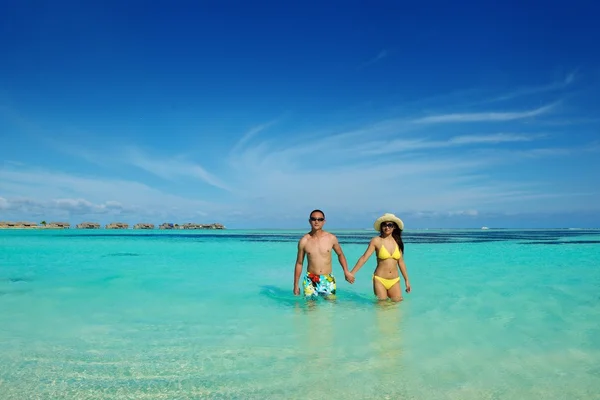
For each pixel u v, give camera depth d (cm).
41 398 387
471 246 2777
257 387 410
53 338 579
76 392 401
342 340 560
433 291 942
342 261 839
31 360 489
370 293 911
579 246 2722
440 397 387
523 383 418
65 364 476
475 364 470
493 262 1628
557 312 731
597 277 1171
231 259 1795
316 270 821
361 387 409
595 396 389
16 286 1025
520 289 971
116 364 475
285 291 955
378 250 804
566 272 1301
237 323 655
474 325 637
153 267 1472
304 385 414
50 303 821
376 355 500
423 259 1783
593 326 634
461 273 1273
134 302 826
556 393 395
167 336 585
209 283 1080
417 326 631
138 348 532
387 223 795
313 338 570
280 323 653
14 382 424
